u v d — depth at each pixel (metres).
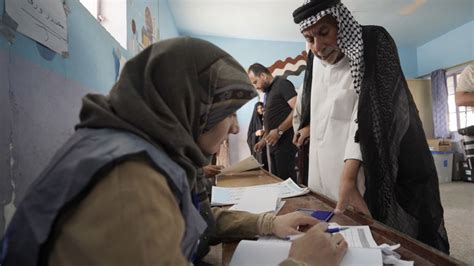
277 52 5.40
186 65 0.50
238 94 0.55
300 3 3.95
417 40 5.55
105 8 1.88
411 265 0.54
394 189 1.05
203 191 0.77
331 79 1.30
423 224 1.05
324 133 1.31
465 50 4.91
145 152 0.38
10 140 0.69
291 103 2.29
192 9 4.21
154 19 2.96
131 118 0.44
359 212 0.88
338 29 1.13
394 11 4.22
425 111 5.52
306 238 0.59
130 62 0.50
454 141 5.12
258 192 1.22
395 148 1.04
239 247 0.66
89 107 0.47
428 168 1.07
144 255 0.32
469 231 2.38
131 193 0.34
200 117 0.54
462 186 4.38
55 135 0.91
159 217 0.35
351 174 1.06
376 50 1.10
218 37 5.30
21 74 0.74
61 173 0.39
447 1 3.99
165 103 0.48
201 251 0.74
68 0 1.01
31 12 0.78
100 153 0.38
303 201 1.10
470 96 1.94
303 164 1.61
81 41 1.12
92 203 0.35
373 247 0.61
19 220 0.40
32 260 0.38
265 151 3.03
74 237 0.34
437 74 5.29
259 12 4.26
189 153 0.50
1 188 0.66
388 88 1.07
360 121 1.05
